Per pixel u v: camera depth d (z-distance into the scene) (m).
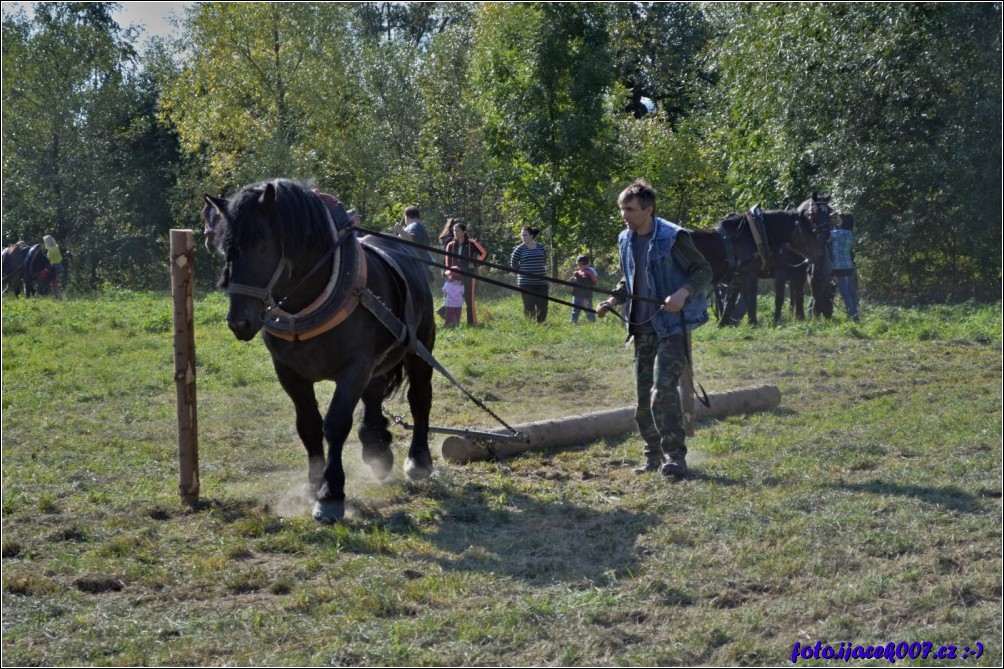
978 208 21.72
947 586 4.80
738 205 26.44
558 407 9.55
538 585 4.77
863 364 11.84
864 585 4.79
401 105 32.75
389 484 6.58
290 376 6.00
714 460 7.29
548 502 6.23
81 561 4.96
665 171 32.41
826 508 6.04
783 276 16.02
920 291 24.12
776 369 11.48
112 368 11.41
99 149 35.44
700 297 6.80
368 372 5.84
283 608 4.43
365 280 5.78
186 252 5.91
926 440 7.87
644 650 4.11
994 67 21.11
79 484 6.46
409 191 32.00
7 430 8.25
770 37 24.11
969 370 11.45
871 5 22.38
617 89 32.56
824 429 8.30
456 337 14.12
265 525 5.56
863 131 22.64
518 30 25.19
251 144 32.66
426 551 5.22
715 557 5.18
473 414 9.15
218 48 32.97
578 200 26.78
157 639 4.12
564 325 16.08
